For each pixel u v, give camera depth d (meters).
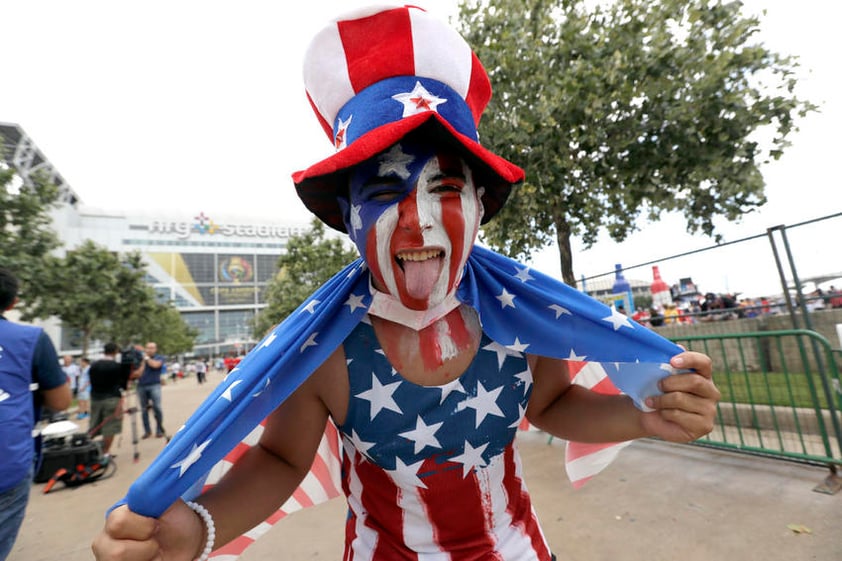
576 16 4.96
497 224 5.41
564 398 1.19
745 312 6.34
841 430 2.86
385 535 0.98
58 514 3.68
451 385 0.94
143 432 7.27
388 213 0.85
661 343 0.93
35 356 1.99
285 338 0.91
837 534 2.25
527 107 4.86
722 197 5.66
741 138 4.77
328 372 0.96
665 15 4.54
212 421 0.78
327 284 1.04
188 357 70.81
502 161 0.93
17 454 1.80
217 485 0.90
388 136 0.77
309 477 1.26
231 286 81.88
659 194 5.29
